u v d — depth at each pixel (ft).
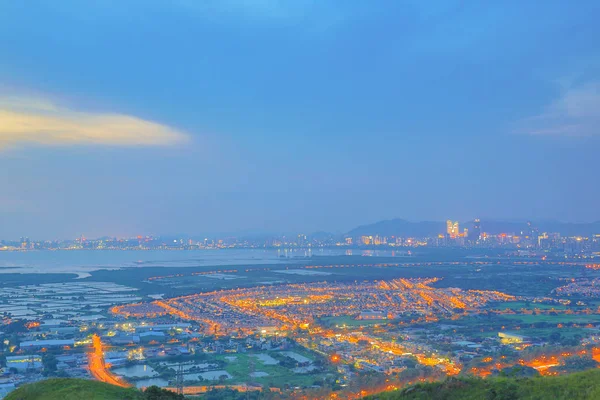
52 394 152.56
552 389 149.38
